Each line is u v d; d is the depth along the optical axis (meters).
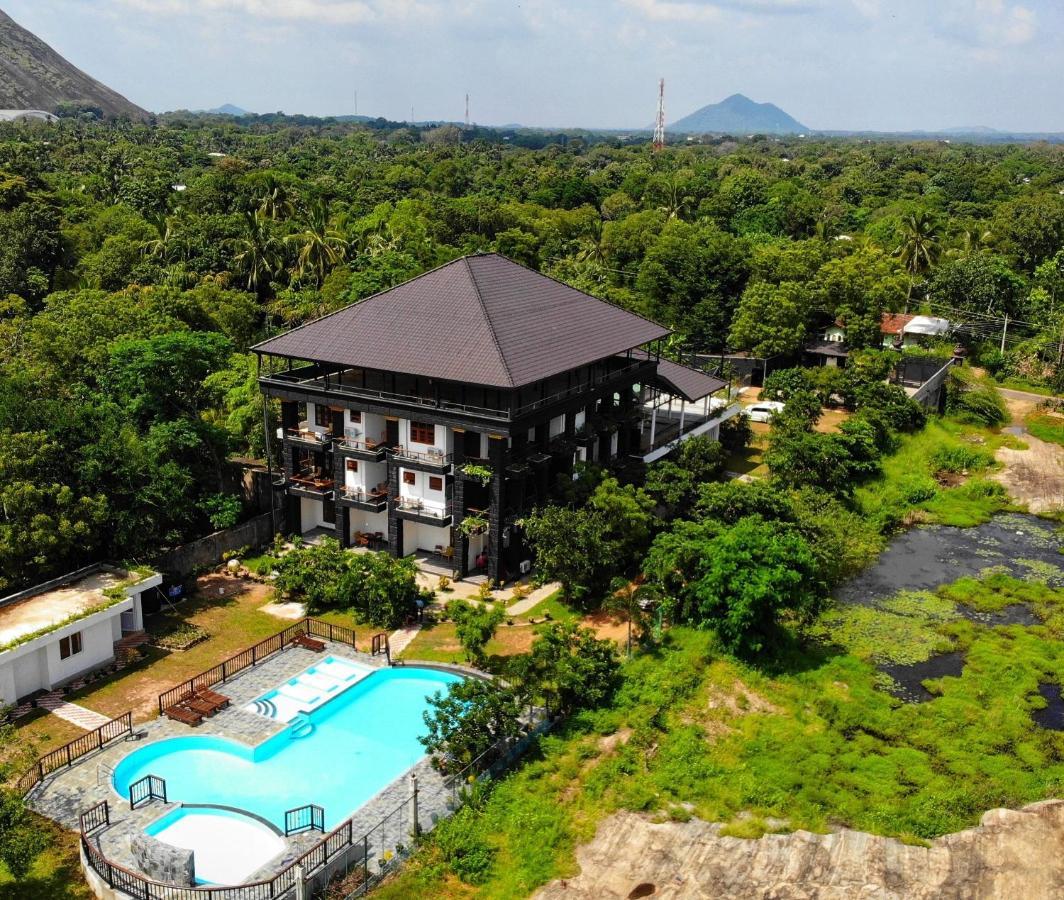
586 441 53.84
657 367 65.00
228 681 39.97
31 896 27.72
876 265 99.94
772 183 165.88
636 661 41.31
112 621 42.12
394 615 44.78
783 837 31.38
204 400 58.25
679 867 29.84
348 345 50.09
